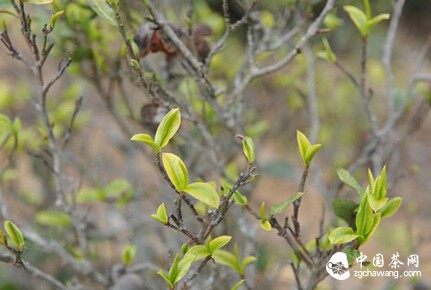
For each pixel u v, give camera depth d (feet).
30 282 5.93
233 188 4.32
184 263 4.30
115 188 5.28
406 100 5.25
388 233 7.12
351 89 8.34
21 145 5.82
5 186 6.75
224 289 4.98
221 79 6.18
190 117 5.01
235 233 5.34
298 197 4.35
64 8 4.94
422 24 10.71
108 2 4.55
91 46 5.11
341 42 8.21
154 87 4.79
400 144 5.46
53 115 6.04
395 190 9.09
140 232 6.42
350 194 5.33
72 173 6.94
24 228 5.11
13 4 4.60
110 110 5.30
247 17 4.84
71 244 5.68
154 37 4.79
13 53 4.68
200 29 4.91
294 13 5.41
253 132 5.43
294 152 9.07
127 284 5.10
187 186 4.27
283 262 5.48
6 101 6.07
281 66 4.87
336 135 8.44
